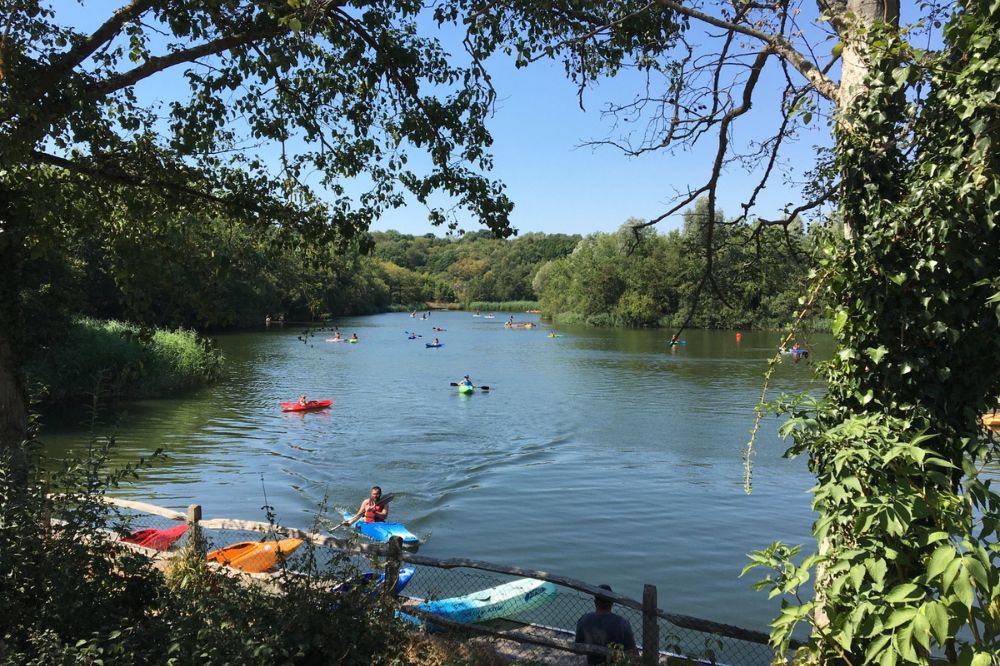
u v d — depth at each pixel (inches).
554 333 2682.1
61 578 165.6
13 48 216.2
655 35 258.2
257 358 1705.2
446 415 981.8
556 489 612.4
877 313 134.0
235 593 187.3
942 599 100.3
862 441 119.6
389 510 549.0
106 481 195.9
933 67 131.8
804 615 124.3
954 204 123.8
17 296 253.4
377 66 272.2
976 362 131.0
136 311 294.8
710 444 792.9
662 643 305.7
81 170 257.0
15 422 245.1
